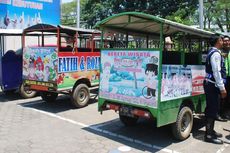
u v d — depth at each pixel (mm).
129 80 6211
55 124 7484
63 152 5672
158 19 5711
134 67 6098
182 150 5922
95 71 9859
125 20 6551
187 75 6434
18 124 7414
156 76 5734
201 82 6965
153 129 7203
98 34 9930
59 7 17375
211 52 6129
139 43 7660
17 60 10617
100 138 6500
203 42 7652
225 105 9297
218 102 6312
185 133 6477
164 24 5805
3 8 14469
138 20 6422
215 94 6238
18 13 15211
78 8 15742
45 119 7941
